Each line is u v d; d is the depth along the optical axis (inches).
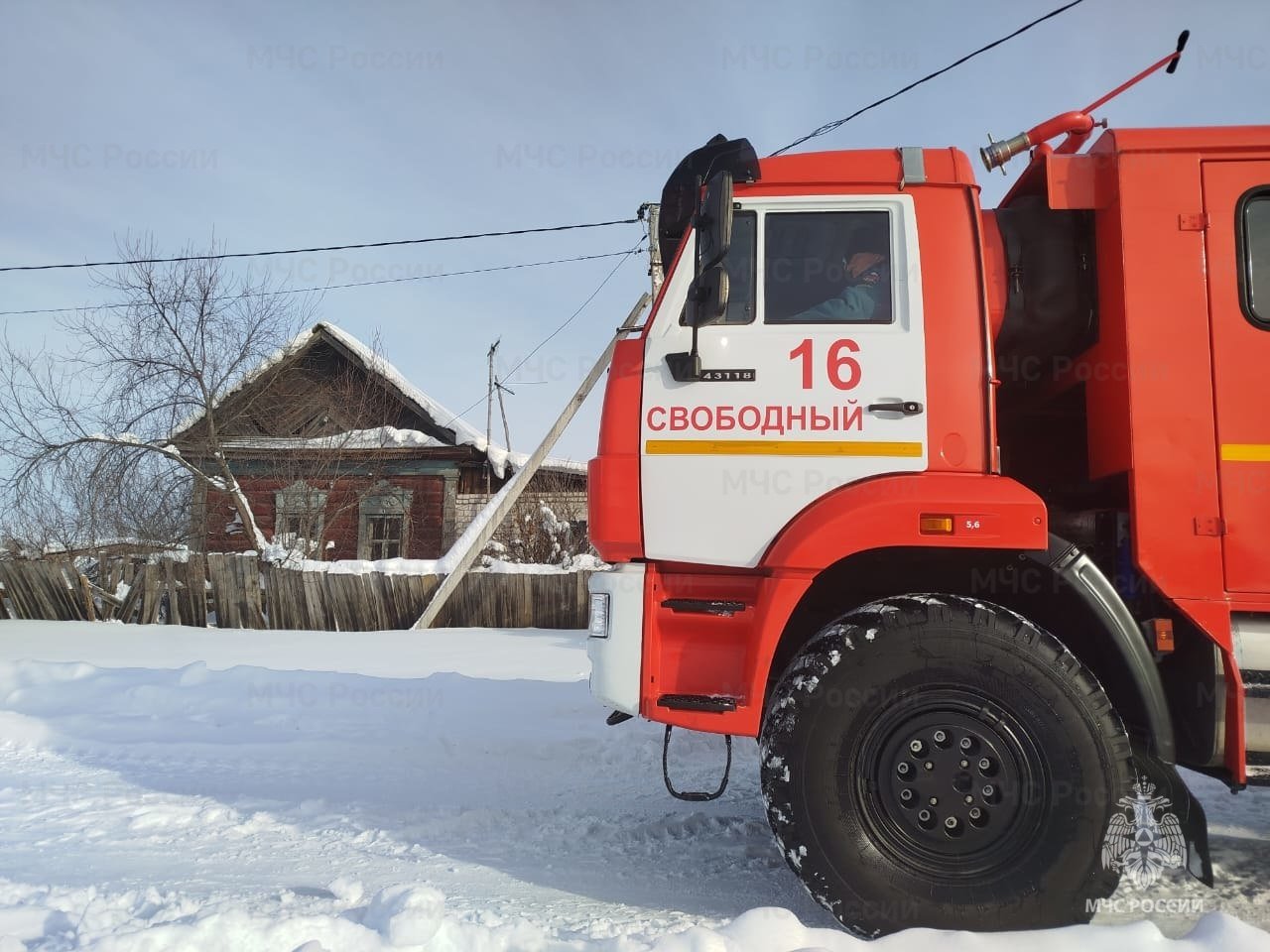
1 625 533.3
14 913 108.3
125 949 95.7
